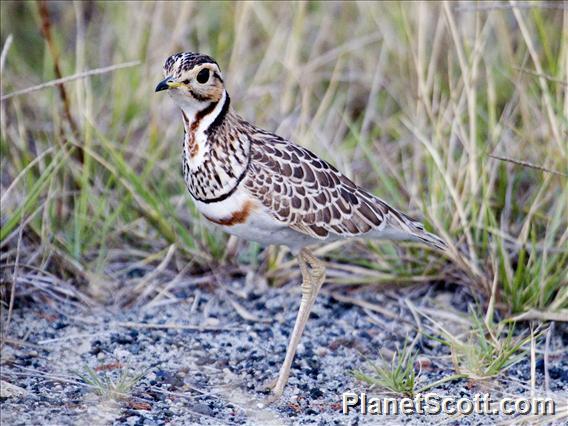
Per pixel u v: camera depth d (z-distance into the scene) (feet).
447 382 33.91
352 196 34.55
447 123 43.52
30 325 37.14
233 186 32.65
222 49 50.26
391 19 49.11
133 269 41.42
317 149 44.91
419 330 36.17
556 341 36.52
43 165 42.34
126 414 30.78
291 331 37.93
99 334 36.78
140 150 45.16
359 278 40.40
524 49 46.29
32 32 53.83
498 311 37.99
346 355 36.32
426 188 43.80
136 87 48.19
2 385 32.14
